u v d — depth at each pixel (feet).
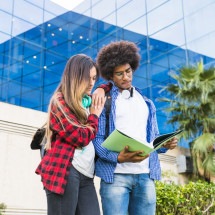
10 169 23.62
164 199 15.23
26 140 24.93
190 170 29.73
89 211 6.66
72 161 6.59
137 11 58.08
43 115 26.32
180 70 31.48
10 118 24.45
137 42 56.75
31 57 56.90
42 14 60.85
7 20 55.93
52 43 60.59
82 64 6.99
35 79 56.03
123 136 6.69
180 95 30.42
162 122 45.62
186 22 50.29
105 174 7.59
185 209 15.89
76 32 64.34
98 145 7.54
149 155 7.55
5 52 53.93
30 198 24.02
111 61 8.21
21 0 58.59
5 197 22.88
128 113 8.04
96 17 64.08
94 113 6.93
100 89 8.13
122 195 7.55
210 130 29.55
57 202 6.41
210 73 29.50
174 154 30.07
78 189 6.64
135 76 54.70
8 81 52.65
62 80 7.02
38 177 24.85
